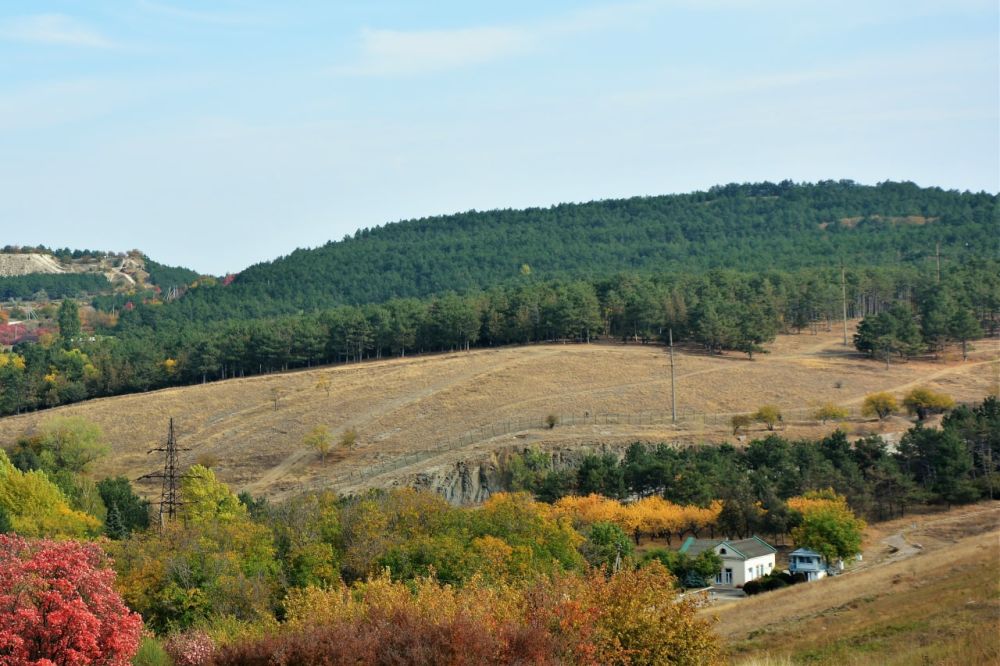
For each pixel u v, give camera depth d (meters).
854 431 145.62
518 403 172.12
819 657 41.56
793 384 176.88
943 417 137.12
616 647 32.19
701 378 182.00
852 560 91.31
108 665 32.28
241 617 55.25
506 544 66.69
